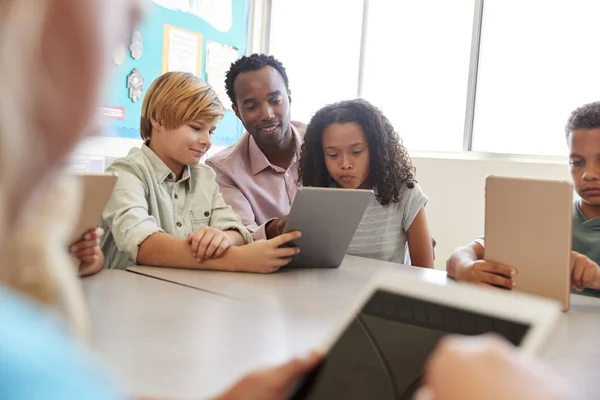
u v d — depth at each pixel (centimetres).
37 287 27
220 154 206
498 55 321
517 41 316
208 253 120
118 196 134
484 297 52
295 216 119
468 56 329
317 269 129
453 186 317
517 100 318
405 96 350
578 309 101
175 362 65
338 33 371
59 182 22
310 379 51
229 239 130
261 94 198
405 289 56
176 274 114
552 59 308
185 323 80
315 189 115
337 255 130
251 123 200
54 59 18
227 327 80
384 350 52
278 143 205
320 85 379
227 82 211
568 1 302
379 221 166
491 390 22
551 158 303
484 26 323
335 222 122
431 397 23
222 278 113
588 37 299
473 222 313
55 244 29
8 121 17
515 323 49
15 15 17
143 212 133
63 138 19
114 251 143
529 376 22
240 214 188
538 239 102
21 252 24
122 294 96
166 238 124
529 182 102
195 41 329
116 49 21
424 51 343
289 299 98
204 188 157
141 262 124
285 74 211
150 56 295
